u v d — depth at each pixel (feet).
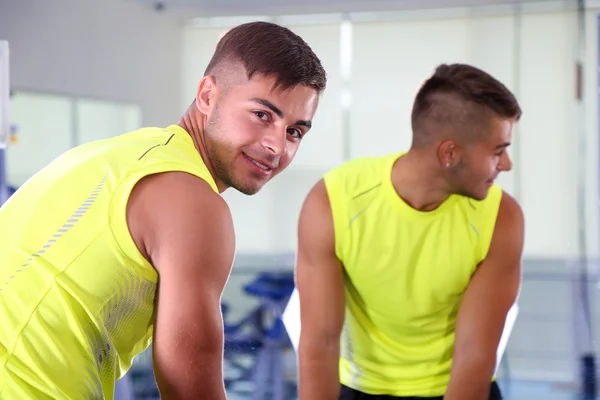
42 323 2.65
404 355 4.90
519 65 16.52
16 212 2.89
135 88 16.75
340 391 5.18
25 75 13.35
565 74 16.28
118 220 2.67
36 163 14.01
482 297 4.51
